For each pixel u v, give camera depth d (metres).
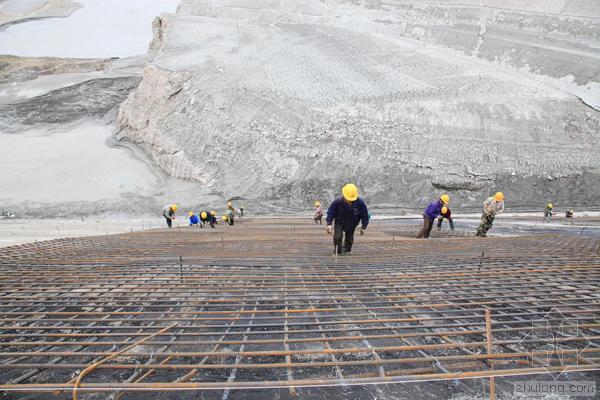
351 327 2.75
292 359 2.31
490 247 6.26
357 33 38.03
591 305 3.09
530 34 35.50
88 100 46.31
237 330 2.69
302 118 26.50
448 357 1.98
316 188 24.22
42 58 63.50
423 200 23.19
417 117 25.78
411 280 3.91
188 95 32.88
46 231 18.25
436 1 43.47
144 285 3.73
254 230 11.23
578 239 7.56
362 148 24.95
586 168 23.20
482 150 24.22
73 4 96.44
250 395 1.93
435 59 31.73
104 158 33.53
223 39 40.59
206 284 3.78
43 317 2.88
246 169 26.86
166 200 26.39
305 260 5.15
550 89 27.67
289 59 33.94
